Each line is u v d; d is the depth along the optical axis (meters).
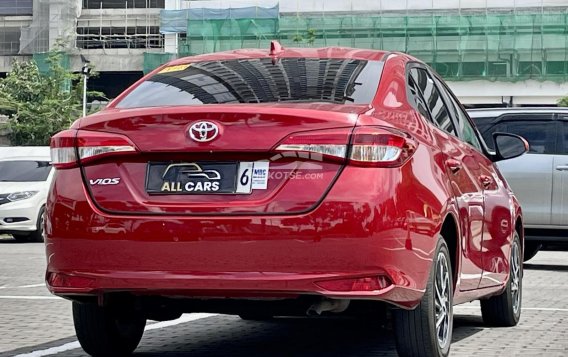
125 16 89.00
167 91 6.17
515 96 77.62
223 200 5.48
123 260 5.57
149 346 7.20
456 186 6.40
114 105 6.15
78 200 5.66
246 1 82.44
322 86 6.00
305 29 79.38
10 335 7.78
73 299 5.85
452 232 6.37
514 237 8.41
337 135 5.43
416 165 5.72
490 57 77.31
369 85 6.07
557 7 77.88
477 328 8.24
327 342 7.42
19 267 14.78
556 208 14.42
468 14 77.75
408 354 6.00
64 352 6.86
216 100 5.93
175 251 5.48
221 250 5.43
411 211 5.55
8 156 23.97
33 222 22.92
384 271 5.41
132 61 85.50
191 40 81.94
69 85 68.69
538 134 14.62
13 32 92.19
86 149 5.71
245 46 80.81
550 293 11.22
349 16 78.88
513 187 14.56
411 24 78.00
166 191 5.55
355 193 5.38
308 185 5.41
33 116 65.06
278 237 5.38
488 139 14.68
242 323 8.49
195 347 7.16
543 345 7.32
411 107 6.24
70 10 87.88
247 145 5.46
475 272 6.97
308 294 5.42
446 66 77.88
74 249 5.66
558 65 76.56
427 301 5.85
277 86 6.01
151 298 5.96
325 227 5.36
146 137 5.61
